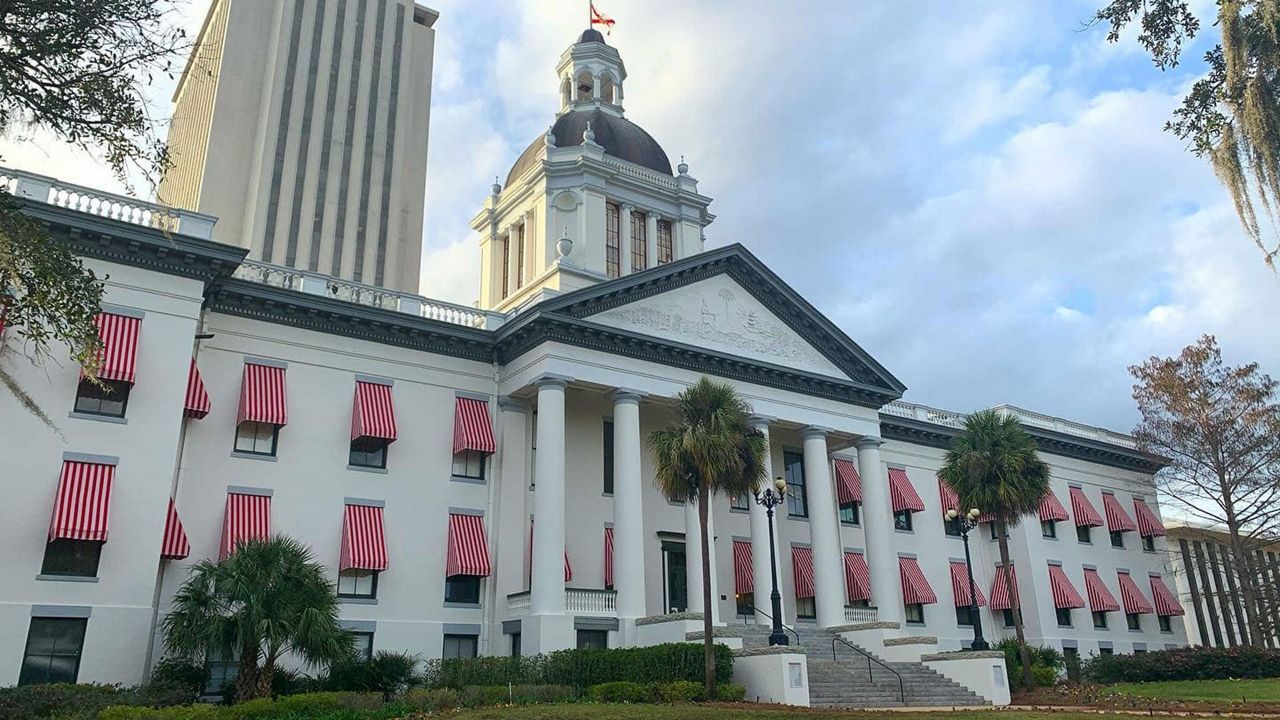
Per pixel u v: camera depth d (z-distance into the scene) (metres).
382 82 92.44
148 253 28.81
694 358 37.75
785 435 43.88
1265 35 14.78
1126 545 56.16
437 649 32.41
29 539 25.31
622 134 54.62
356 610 31.33
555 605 31.67
